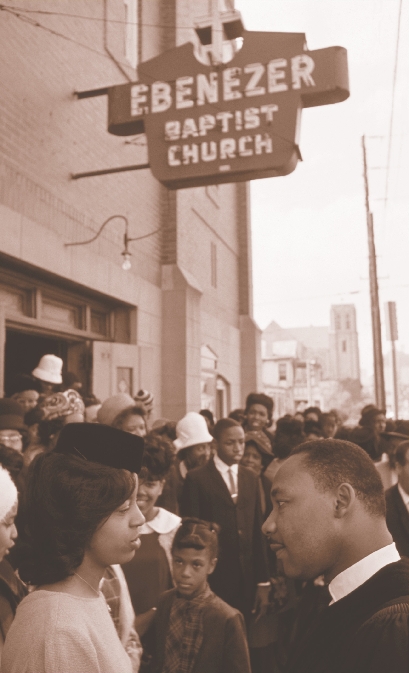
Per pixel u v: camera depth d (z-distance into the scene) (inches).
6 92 245.9
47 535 57.5
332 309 5679.1
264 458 223.9
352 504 51.6
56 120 285.4
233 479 172.9
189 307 431.2
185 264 458.6
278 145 267.6
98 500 57.4
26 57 260.5
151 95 286.2
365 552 51.3
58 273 280.5
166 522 128.4
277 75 270.2
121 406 157.9
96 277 322.3
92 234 322.0
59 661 51.1
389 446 194.5
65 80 294.7
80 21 312.7
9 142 247.4
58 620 53.2
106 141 341.7
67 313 327.0
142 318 388.8
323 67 265.9
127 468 61.3
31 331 292.8
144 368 376.5
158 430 232.2
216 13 314.0
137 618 110.5
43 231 267.7
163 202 437.4
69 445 61.1
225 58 391.2
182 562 107.9
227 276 631.8
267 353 2765.7
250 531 166.7
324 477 52.3
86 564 59.6
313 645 49.0
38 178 269.3
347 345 5590.6
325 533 51.4
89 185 319.9
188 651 103.7
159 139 283.9
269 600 162.9
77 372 337.7
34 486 59.0
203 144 276.8
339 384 4119.1
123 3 371.9
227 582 161.3
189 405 422.6
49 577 57.2
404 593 46.4
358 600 47.9
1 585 86.2
